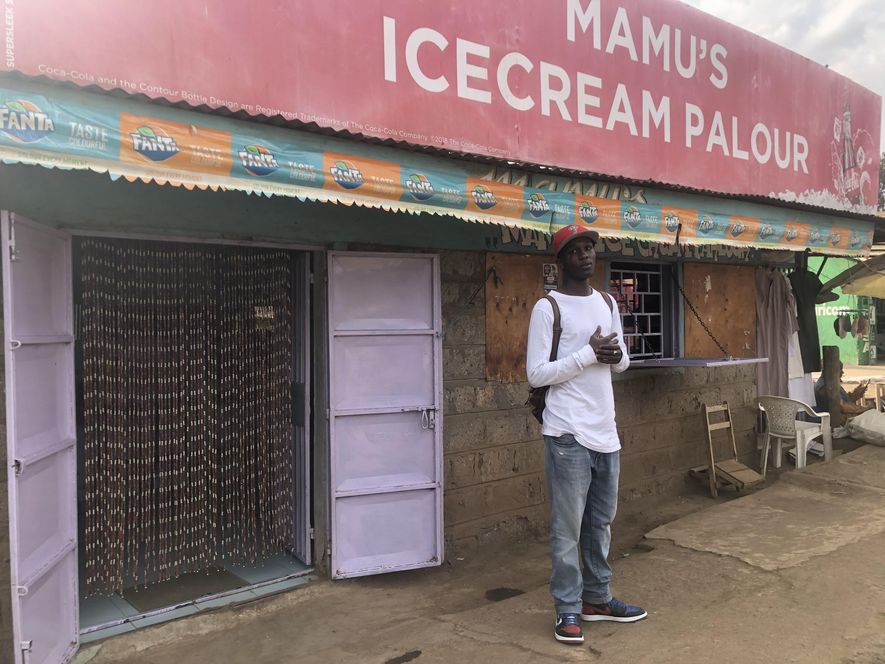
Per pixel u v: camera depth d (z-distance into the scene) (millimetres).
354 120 3818
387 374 4668
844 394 9805
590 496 3449
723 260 7348
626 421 6441
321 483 4621
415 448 4750
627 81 5340
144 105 2729
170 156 2762
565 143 4941
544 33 4785
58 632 3387
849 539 4719
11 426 2887
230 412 4809
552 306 3336
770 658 3064
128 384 4379
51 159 2469
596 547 3477
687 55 5793
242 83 3355
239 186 2953
